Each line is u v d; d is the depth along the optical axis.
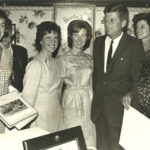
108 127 1.85
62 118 1.90
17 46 2.16
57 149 0.85
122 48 1.73
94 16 2.15
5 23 1.99
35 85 1.64
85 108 1.87
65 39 2.18
